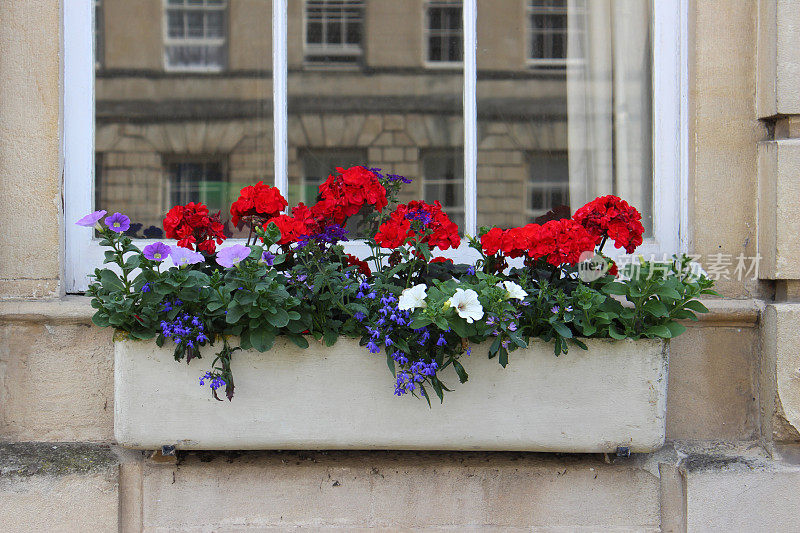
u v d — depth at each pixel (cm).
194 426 200
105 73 247
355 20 261
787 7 210
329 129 260
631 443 202
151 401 199
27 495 209
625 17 245
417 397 200
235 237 243
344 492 215
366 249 232
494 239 200
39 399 219
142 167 254
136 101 255
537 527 216
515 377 200
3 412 219
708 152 222
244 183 259
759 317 220
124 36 253
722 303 220
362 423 201
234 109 260
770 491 211
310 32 261
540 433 202
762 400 219
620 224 198
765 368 217
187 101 258
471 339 196
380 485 215
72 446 218
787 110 212
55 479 210
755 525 212
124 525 215
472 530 216
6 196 220
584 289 193
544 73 254
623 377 200
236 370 198
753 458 216
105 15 250
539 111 254
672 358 221
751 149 222
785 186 211
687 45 228
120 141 249
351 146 260
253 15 261
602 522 216
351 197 195
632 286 196
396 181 212
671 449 219
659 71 235
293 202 259
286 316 188
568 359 200
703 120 222
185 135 257
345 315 202
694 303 198
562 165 252
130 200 251
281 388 199
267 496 215
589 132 250
